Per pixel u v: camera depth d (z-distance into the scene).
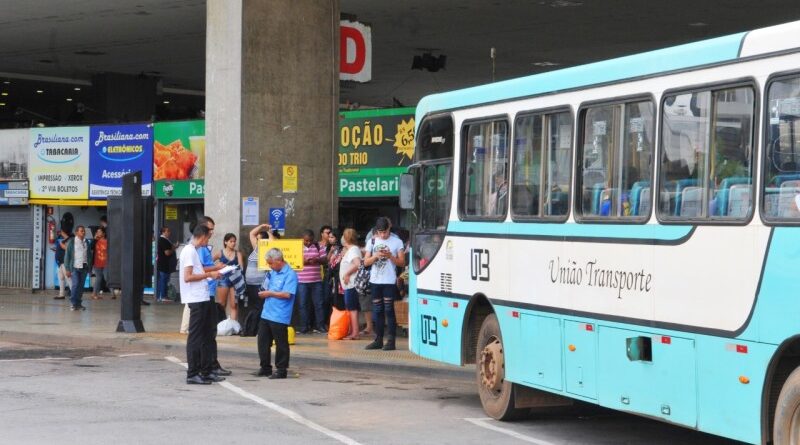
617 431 11.26
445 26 30.58
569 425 11.61
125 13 29.69
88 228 32.00
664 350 8.98
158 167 29.25
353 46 22.69
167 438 10.48
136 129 29.70
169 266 28.83
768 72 8.02
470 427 11.39
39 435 10.55
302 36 21.72
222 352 17.91
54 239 32.19
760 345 7.92
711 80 8.62
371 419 11.84
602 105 10.02
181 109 48.69
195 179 28.53
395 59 37.00
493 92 11.95
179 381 14.78
